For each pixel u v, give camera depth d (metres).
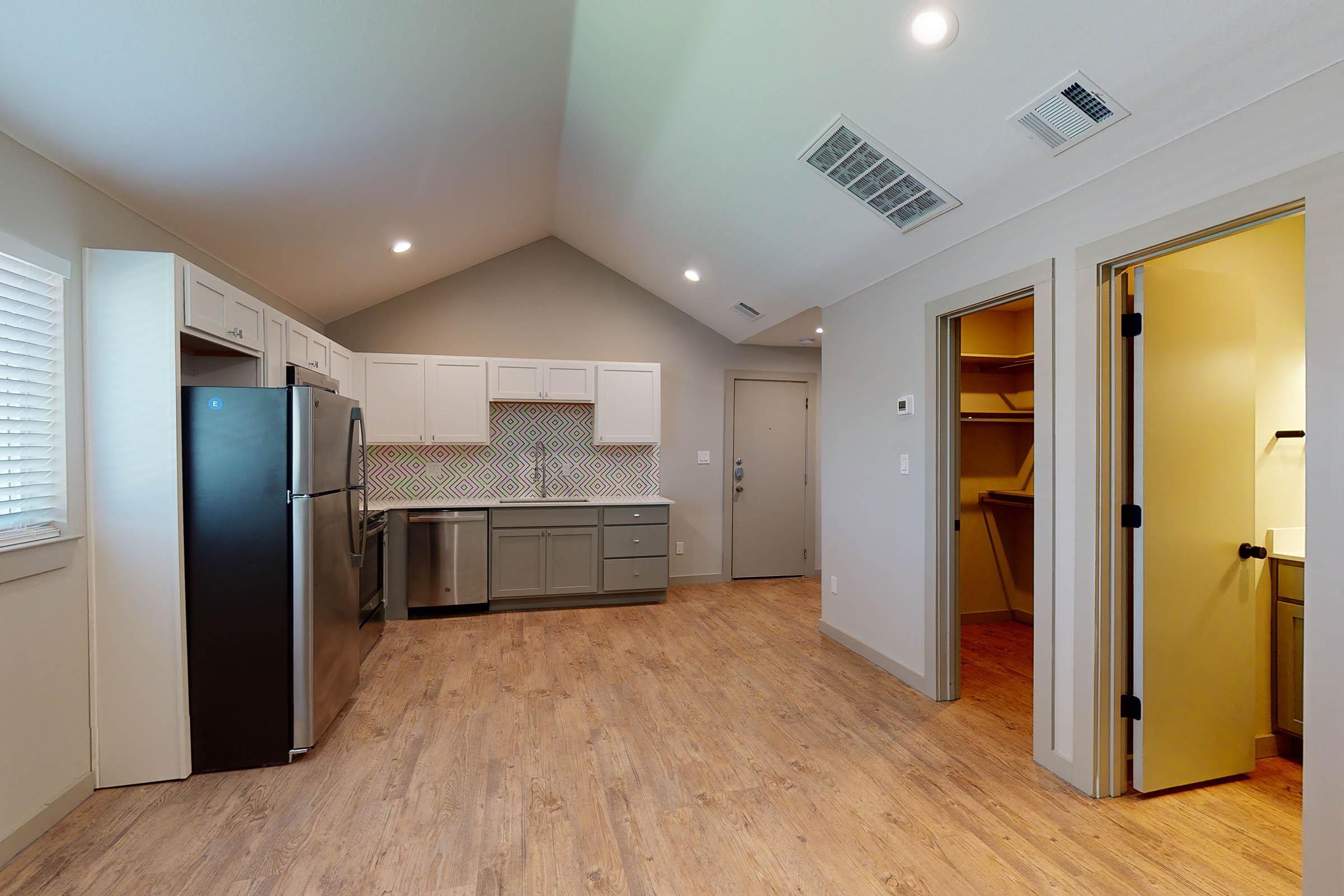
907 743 2.79
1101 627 2.36
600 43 2.79
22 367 2.05
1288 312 2.70
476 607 4.98
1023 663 3.90
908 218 3.08
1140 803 2.33
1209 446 2.45
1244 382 2.50
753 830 2.14
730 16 2.38
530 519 4.92
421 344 5.31
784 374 6.18
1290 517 2.70
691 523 5.97
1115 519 2.36
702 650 4.05
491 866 1.95
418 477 5.25
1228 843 2.08
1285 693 2.65
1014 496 4.46
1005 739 2.84
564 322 5.62
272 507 2.57
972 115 2.33
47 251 2.16
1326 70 1.66
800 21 2.27
